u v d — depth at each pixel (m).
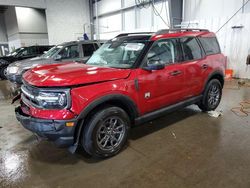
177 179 2.28
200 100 4.07
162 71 3.10
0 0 11.81
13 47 16.45
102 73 2.56
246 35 7.62
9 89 7.42
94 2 14.98
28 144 3.14
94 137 2.52
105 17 14.33
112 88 2.54
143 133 3.43
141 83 2.84
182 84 3.46
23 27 14.42
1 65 9.42
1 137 3.39
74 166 2.57
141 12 11.63
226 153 2.76
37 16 14.80
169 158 2.69
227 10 8.04
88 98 2.37
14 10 14.24
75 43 6.85
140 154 2.80
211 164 2.53
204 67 3.83
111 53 3.37
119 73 2.67
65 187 2.21
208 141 3.10
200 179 2.27
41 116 2.31
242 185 2.15
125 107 2.86
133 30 12.30
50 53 6.99
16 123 3.99
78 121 2.38
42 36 15.31
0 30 17.56
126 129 2.83
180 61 3.44
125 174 2.39
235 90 6.13
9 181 2.32
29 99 2.56
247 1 7.45
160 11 10.46
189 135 3.32
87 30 15.56
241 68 7.93
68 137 2.36
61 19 14.30
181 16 9.67
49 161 2.69
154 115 3.16
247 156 2.68
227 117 4.04
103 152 2.64
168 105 3.38
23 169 2.53
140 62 2.88
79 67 2.87
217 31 8.41
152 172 2.41
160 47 3.18
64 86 2.27
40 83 2.32
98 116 2.51
